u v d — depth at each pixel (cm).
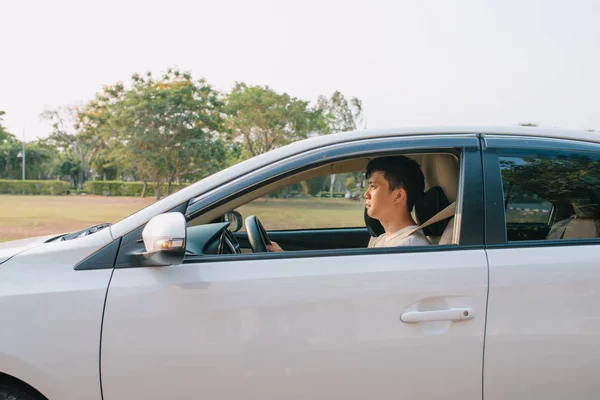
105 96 3859
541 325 178
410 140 196
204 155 3734
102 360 171
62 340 170
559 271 181
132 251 180
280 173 190
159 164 3712
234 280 175
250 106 4566
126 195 5584
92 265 179
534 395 178
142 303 173
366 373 173
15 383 178
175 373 171
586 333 179
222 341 172
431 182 221
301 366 172
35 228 1656
